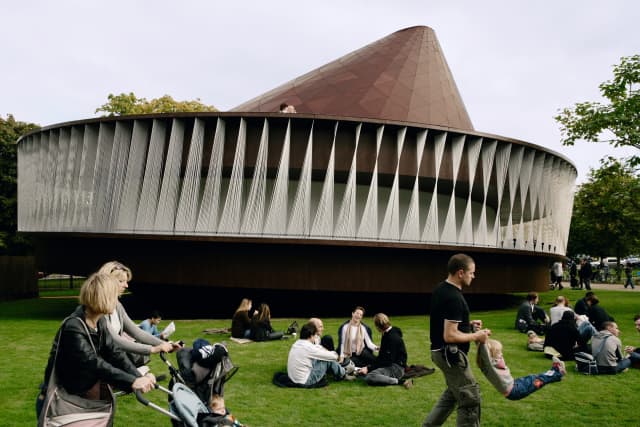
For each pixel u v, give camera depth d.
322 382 8.28
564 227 27.59
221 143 19.36
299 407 7.09
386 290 18.67
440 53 30.80
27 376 8.87
